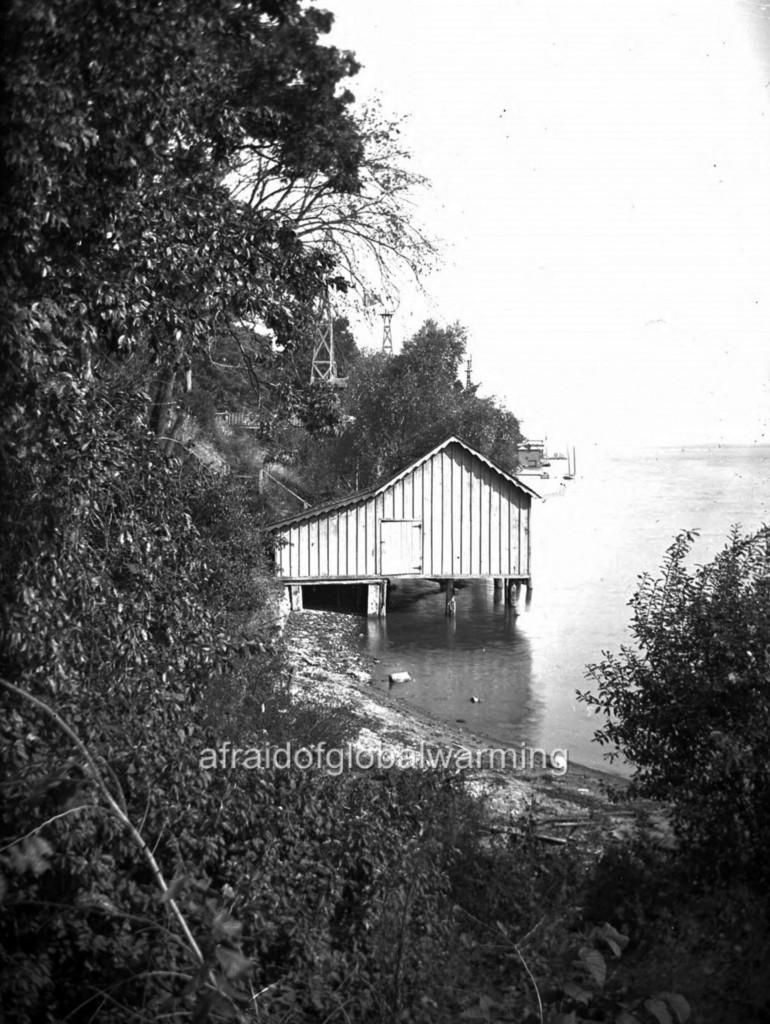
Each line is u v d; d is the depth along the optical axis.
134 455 6.73
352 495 36.34
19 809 3.97
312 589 38.66
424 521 36.34
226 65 7.64
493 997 5.43
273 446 18.11
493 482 36.84
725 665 7.60
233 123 8.54
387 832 6.63
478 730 19.06
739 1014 5.13
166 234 7.77
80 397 5.84
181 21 6.34
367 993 4.96
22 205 5.81
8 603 5.34
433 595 41.88
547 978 5.55
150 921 3.74
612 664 8.40
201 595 7.20
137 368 11.27
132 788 5.02
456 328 51.56
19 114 5.68
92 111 6.36
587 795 12.88
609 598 38.16
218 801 5.58
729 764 7.11
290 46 8.34
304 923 5.32
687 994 5.39
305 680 19.30
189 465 12.97
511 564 36.84
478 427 50.81
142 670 6.11
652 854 7.99
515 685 24.20
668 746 8.00
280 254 9.78
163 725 5.79
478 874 7.43
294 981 4.93
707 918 6.58
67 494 5.62
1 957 3.84
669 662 7.97
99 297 6.70
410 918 5.76
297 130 9.62
